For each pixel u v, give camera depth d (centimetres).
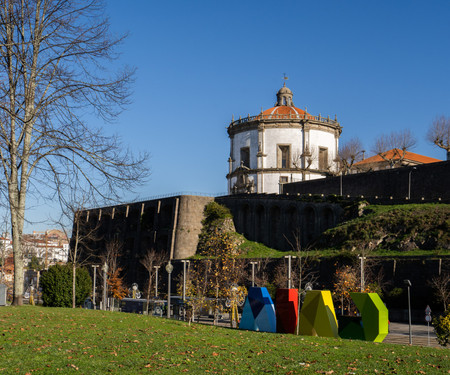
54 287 4100
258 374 1727
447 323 3391
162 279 10019
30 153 2561
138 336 2359
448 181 7281
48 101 2511
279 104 12800
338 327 3073
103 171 2506
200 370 1728
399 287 6244
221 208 10225
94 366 1711
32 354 1834
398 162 10606
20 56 2428
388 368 1897
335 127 11656
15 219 3148
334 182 9000
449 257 5916
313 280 7081
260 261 7719
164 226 10919
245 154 11712
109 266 10469
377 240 7069
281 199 9244
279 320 3102
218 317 6650
